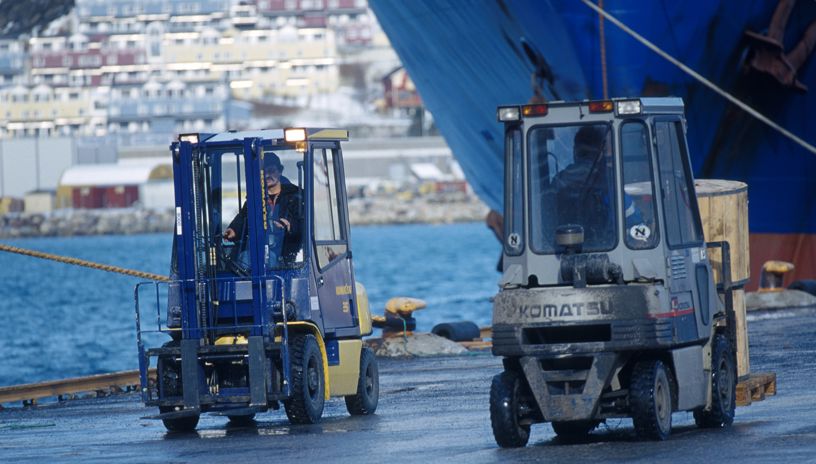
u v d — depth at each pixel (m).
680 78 93.94
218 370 51.69
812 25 96.31
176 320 51.66
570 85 94.62
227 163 53.84
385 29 121.75
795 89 96.69
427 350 82.75
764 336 79.31
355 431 48.41
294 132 51.47
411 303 84.25
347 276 54.56
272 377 50.78
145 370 51.25
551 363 41.94
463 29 104.06
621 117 41.56
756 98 97.44
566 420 40.56
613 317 40.31
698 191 47.75
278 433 48.97
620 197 41.47
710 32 92.50
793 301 98.50
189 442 47.72
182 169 51.53
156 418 49.97
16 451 47.28
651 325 40.19
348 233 55.03
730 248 47.81
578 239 40.72
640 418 40.47
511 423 41.16
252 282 51.06
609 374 40.22
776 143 99.94
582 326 41.47
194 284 51.31
